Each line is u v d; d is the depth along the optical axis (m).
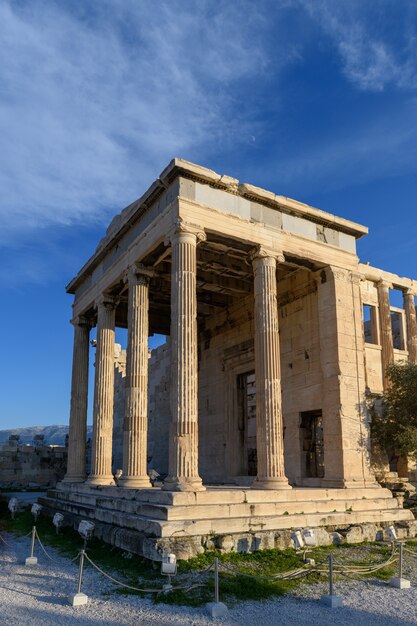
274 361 22.78
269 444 21.77
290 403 27.94
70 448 31.97
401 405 26.95
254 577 13.33
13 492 42.94
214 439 34.72
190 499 18.19
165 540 15.70
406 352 33.59
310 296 27.80
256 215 24.17
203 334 37.38
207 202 22.81
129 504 19.80
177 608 12.47
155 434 42.28
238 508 18.34
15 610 12.15
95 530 19.88
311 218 26.00
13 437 48.62
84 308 32.53
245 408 33.91
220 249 27.02
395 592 13.95
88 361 33.78
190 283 21.30
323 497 21.72
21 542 21.34
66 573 15.76
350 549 18.33
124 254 26.78
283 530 17.88
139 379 23.94
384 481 27.31
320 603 12.98
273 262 24.03
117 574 15.34
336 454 24.41
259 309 23.48
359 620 11.77
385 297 33.03
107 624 11.30
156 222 23.61
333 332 25.70
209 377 36.22
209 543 16.33
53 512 26.39
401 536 20.59
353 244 27.55
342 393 24.86
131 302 25.17
